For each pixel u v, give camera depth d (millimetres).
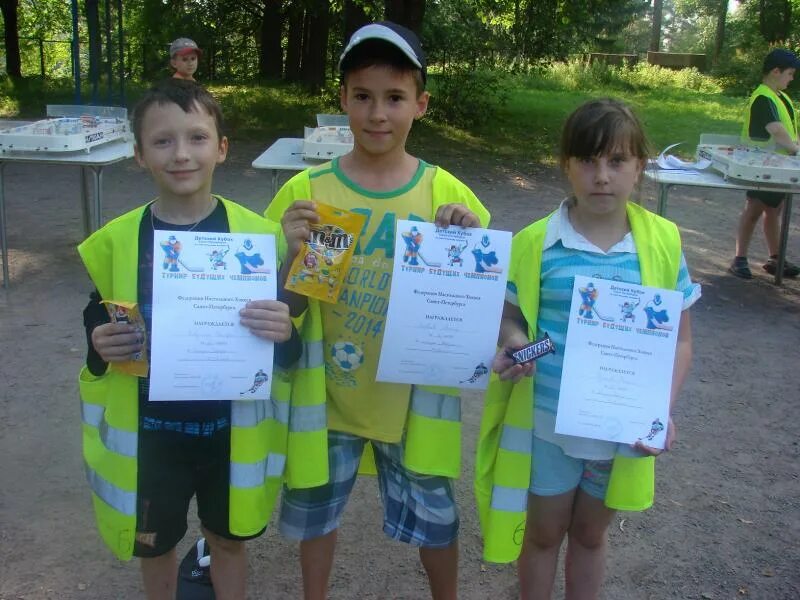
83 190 7082
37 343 5094
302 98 19281
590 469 2328
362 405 2365
